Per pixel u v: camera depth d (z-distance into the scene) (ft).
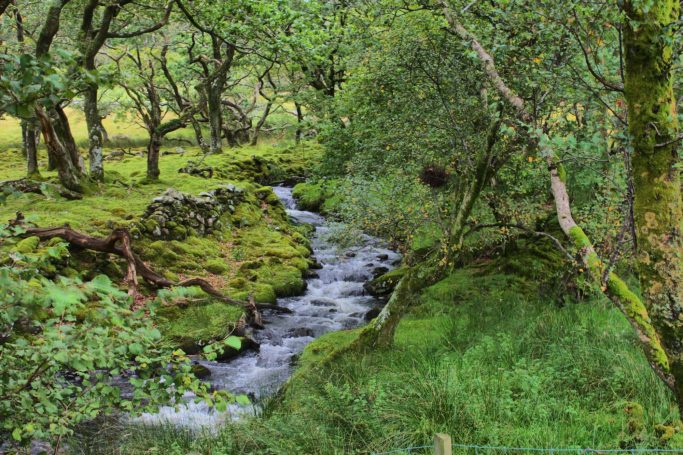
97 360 12.28
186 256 51.75
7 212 50.88
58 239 41.55
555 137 16.12
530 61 21.48
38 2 66.54
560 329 29.09
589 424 19.90
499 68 24.40
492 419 20.44
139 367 15.15
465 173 32.89
